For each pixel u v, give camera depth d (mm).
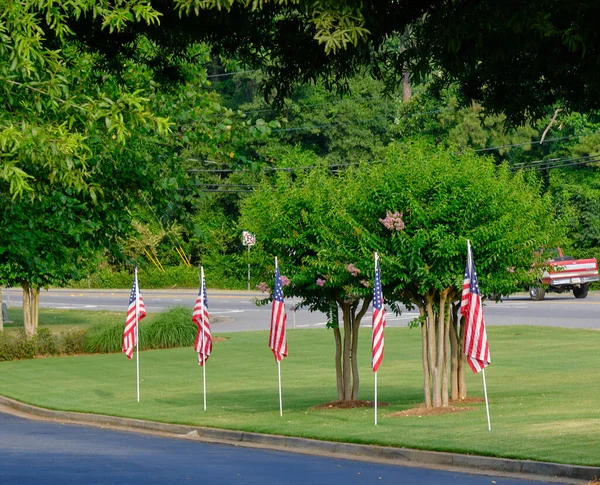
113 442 29875
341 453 26797
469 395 37125
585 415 29406
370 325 70188
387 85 17484
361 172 33312
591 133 102562
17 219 32469
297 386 43938
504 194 31703
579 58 17406
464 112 100688
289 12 17109
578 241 99938
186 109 30859
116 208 31781
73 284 126750
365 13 15039
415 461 24969
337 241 33375
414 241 30938
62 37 17062
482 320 27750
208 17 16438
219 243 118938
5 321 85250
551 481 21297
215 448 28219
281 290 34188
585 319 65938
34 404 40750
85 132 20938
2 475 23266
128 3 16109
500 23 15594
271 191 37000
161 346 64938
